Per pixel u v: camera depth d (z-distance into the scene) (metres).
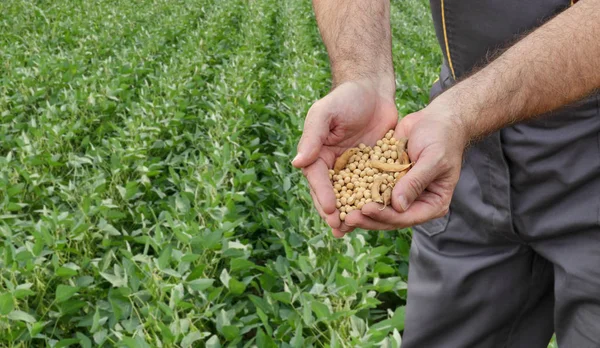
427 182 1.42
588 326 1.60
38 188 4.16
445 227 1.89
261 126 5.46
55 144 4.81
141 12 12.39
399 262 3.80
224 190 3.89
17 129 5.29
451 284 1.89
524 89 1.37
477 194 1.78
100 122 5.79
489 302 1.87
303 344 2.71
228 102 5.60
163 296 2.90
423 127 1.45
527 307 1.88
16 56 7.71
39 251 3.12
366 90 1.79
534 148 1.61
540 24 1.61
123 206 4.18
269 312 2.96
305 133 1.67
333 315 2.63
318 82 6.85
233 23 12.38
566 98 1.37
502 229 1.74
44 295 3.23
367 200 1.61
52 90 6.59
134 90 6.76
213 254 3.42
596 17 1.31
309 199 3.90
